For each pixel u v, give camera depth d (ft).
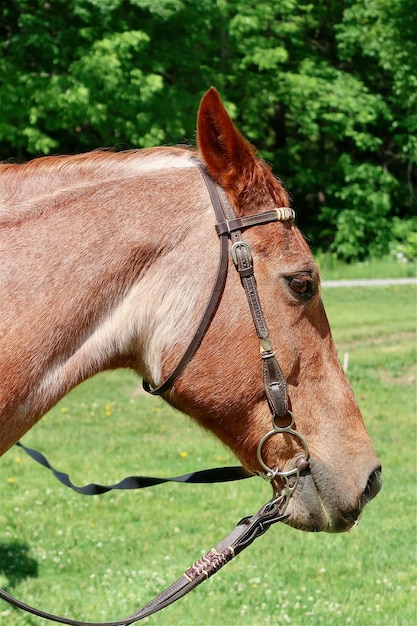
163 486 26.55
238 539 8.66
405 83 76.64
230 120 8.32
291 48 80.18
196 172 8.66
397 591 19.25
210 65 74.33
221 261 8.31
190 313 8.29
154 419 34.42
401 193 84.53
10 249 8.12
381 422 33.06
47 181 8.57
